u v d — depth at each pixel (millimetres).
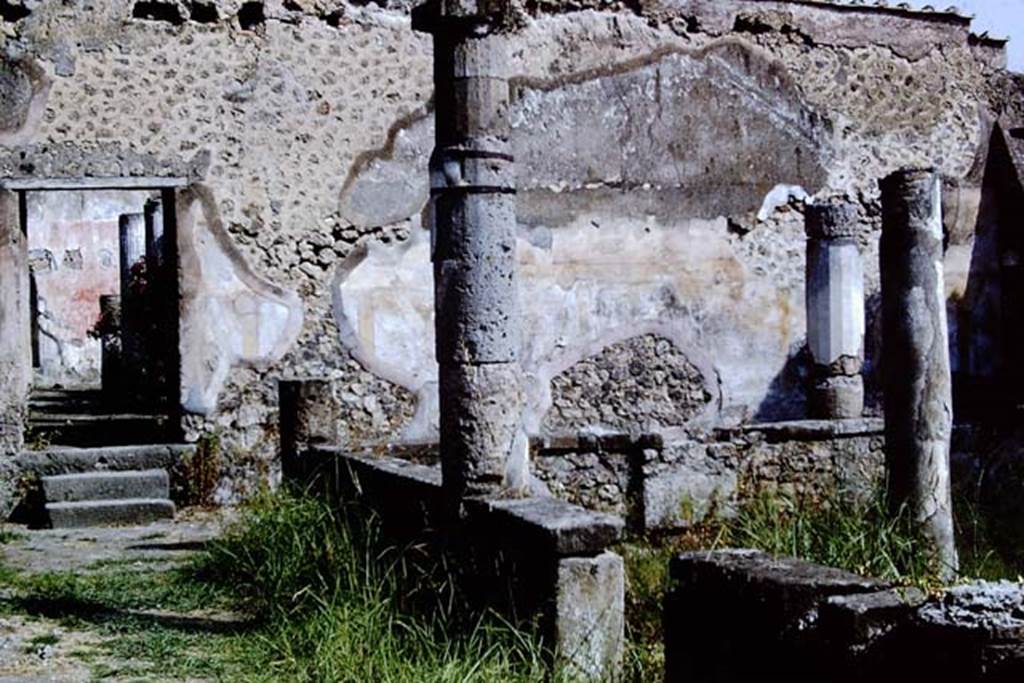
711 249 13961
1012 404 12914
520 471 6910
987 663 3701
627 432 10633
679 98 13828
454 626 6230
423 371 12594
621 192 13594
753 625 4645
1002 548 9641
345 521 7840
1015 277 15023
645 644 6422
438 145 6965
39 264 22969
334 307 12297
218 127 11906
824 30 14422
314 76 12219
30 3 11320
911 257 7910
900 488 7906
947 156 15008
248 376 11969
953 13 14953
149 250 15594
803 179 14359
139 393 15500
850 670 4145
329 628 6191
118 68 11578
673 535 10539
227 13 11906
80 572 8398
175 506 11086
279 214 12102
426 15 6879
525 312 13234
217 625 6934
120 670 5988
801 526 7949
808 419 12711
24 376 11438
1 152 11250
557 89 13367
